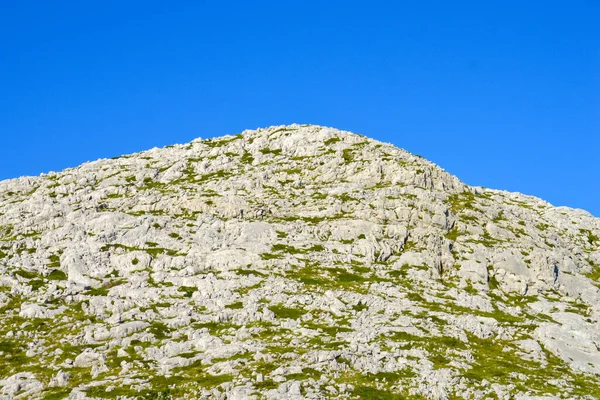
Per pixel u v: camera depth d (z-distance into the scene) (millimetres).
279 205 116812
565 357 79438
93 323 82750
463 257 103000
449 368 72750
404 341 78188
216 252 101312
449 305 90562
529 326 86688
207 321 83312
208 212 115000
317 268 98562
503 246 107375
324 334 79062
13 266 95938
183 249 102125
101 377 70125
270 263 98375
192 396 64500
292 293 90438
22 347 77625
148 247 102312
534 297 97375
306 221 112188
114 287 91438
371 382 68000
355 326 81750
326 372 69250
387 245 104125
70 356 75438
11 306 86938
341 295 89562
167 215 113875
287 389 64438
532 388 69625
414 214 111312
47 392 67250
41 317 84562
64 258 97812
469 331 83688
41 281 93000
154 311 85438
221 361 72375
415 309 87688
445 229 110188
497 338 83125
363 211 112188
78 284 92125
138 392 65375
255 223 109312
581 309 94188
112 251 100562
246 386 65188
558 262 107312
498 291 97562
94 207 115562
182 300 88562
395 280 96562
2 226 111188
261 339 77688
